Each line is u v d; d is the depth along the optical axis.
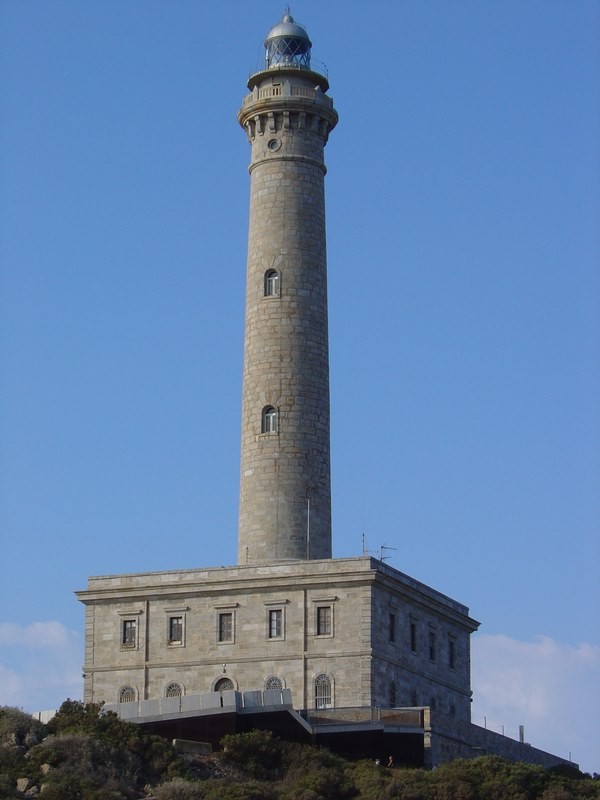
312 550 129.25
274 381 131.50
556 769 121.81
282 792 105.50
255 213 135.25
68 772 103.19
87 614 128.88
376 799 104.94
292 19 140.75
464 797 107.06
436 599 132.00
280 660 123.75
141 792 103.75
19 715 109.62
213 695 112.88
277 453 130.25
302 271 133.50
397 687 125.06
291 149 135.25
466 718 135.00
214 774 107.62
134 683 126.56
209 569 126.94
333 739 114.06
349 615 123.12
